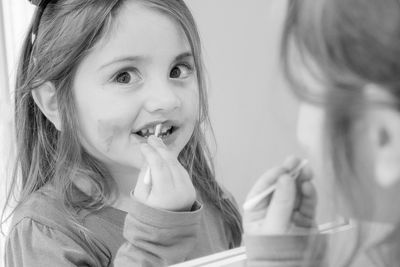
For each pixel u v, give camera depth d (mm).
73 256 740
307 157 591
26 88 785
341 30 512
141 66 728
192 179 792
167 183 711
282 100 553
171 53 735
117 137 740
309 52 522
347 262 567
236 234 793
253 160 693
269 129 648
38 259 739
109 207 773
